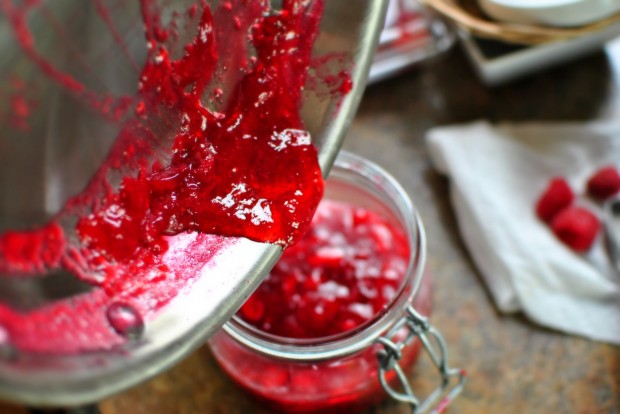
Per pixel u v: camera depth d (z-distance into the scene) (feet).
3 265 0.83
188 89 1.00
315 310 1.25
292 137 1.08
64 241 0.92
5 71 0.82
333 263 1.28
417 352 1.30
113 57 0.92
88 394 0.83
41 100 0.86
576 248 1.45
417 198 1.52
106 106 0.93
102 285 0.94
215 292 0.99
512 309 1.40
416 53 1.64
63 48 0.86
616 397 1.34
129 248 0.97
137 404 1.36
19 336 0.79
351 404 1.27
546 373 1.36
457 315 1.41
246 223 1.04
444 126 1.59
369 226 1.34
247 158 1.06
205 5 0.98
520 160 1.52
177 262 1.00
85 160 0.93
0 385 0.75
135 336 0.93
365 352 1.21
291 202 1.06
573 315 1.38
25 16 0.81
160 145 0.99
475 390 1.36
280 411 1.31
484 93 1.62
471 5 1.54
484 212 1.45
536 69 1.60
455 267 1.45
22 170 0.86
